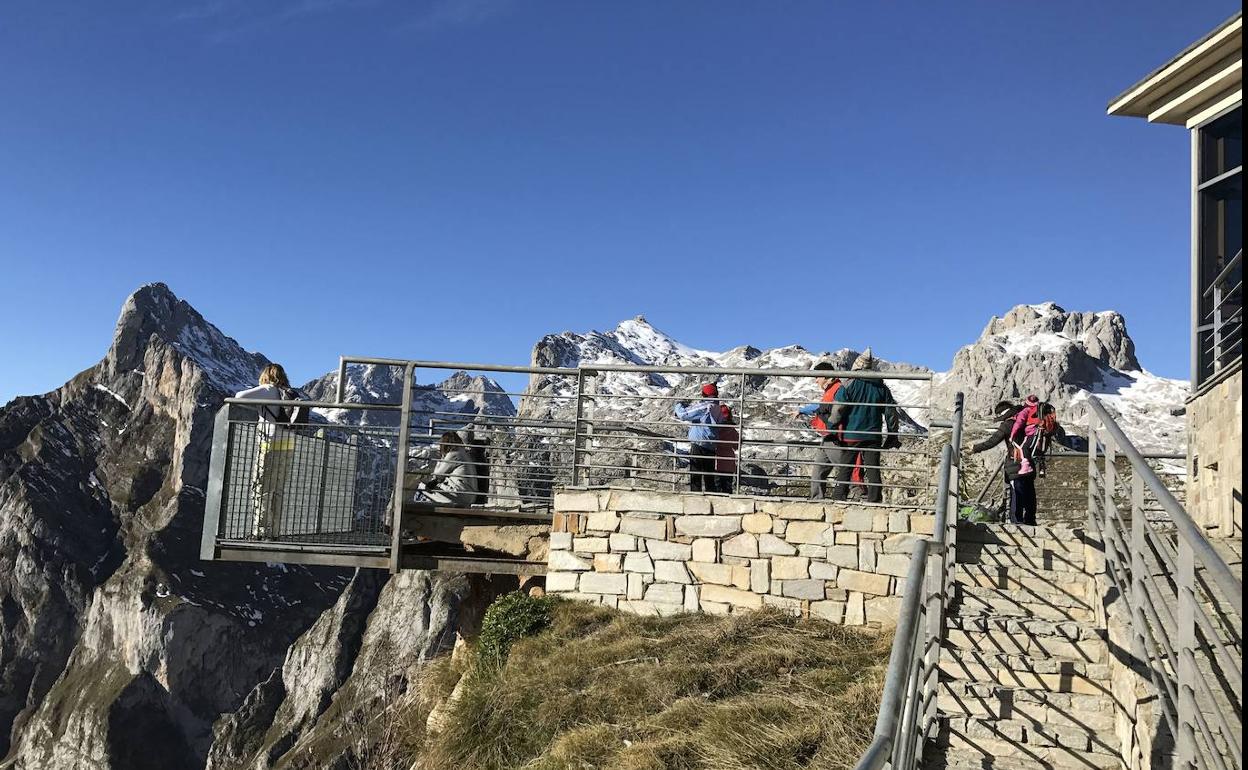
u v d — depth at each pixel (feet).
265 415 39.34
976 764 20.61
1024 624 24.11
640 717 27.76
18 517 649.61
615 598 36.63
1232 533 28.50
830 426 36.01
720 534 35.76
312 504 39.52
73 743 496.23
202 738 511.81
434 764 30.12
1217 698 15.89
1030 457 38.52
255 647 555.28
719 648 31.27
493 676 33.58
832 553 34.19
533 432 46.91
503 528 39.58
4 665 580.30
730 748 24.17
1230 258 37.37
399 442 39.22
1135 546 19.38
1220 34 34.81
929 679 21.54
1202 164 38.78
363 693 43.14
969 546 29.45
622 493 37.22
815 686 27.30
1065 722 21.29
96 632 578.25
